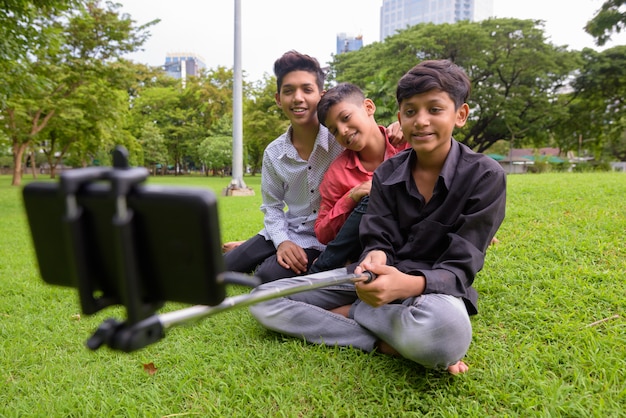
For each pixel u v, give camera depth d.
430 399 1.49
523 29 21.03
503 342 1.82
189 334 2.09
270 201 2.78
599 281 2.33
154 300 0.72
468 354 1.73
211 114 34.16
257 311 1.99
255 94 25.81
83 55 15.30
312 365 1.73
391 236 1.90
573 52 21.31
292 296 1.97
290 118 2.50
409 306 1.62
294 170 2.61
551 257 2.71
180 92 37.84
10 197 11.75
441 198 1.81
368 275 1.45
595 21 13.14
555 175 8.21
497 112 22.31
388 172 1.95
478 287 2.34
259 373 1.70
